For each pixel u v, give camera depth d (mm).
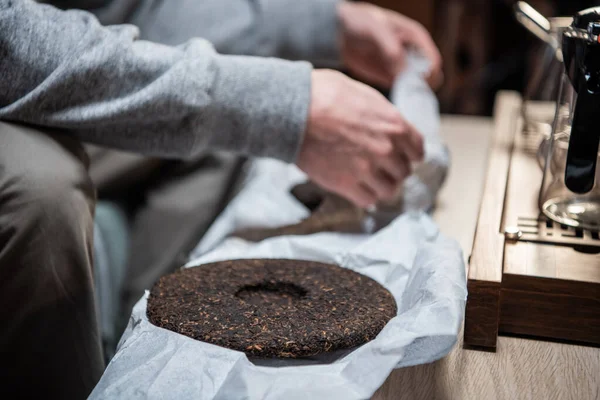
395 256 924
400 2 2033
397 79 1346
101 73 906
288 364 764
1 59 908
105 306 1254
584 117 834
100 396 720
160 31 1342
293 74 982
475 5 2045
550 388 760
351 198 1037
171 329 785
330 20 1406
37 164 875
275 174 1216
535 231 893
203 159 1406
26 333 874
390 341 733
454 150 1385
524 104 1272
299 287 861
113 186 1364
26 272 864
